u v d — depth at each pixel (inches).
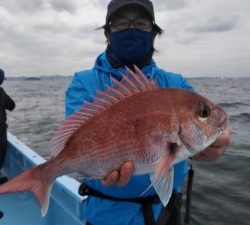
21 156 57.5
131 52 26.3
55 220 44.9
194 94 20.7
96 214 25.9
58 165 20.5
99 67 27.1
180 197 27.7
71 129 20.8
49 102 329.7
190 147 20.1
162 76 27.6
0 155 55.8
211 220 60.1
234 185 75.8
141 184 24.6
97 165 20.5
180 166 26.3
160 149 19.7
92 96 23.4
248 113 207.2
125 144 20.1
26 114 213.3
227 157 97.4
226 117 21.2
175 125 19.8
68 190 39.9
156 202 25.5
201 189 73.4
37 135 137.9
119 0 26.1
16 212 47.4
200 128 20.1
